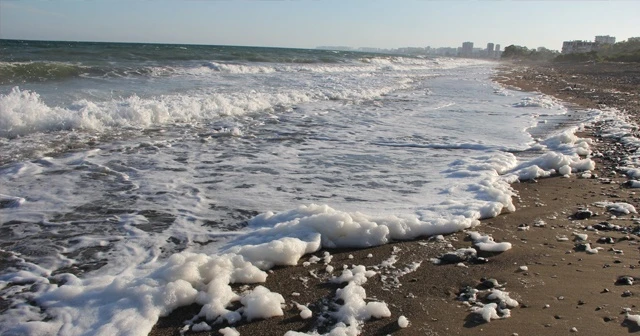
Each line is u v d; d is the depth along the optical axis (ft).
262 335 8.95
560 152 25.12
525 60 381.81
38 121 25.00
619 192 18.76
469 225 14.66
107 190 16.90
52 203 15.44
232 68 66.39
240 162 21.44
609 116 39.52
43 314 9.30
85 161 20.29
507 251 12.98
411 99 48.62
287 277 11.26
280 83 54.08
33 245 12.46
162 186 17.63
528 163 22.29
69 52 73.51
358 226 13.37
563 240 13.84
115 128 27.02
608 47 343.05
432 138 28.45
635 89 70.90
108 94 36.24
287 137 27.22
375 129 30.76
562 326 9.18
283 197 16.99
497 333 9.01
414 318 9.59
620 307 9.89
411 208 15.98
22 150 21.24
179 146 23.95
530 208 16.74
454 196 17.35
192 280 10.30
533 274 11.57
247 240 13.02
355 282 10.94
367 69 99.09
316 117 34.55
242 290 10.52
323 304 10.13
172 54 88.69
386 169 21.15
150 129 27.55
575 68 169.99
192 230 13.82
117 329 8.65
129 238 13.12
